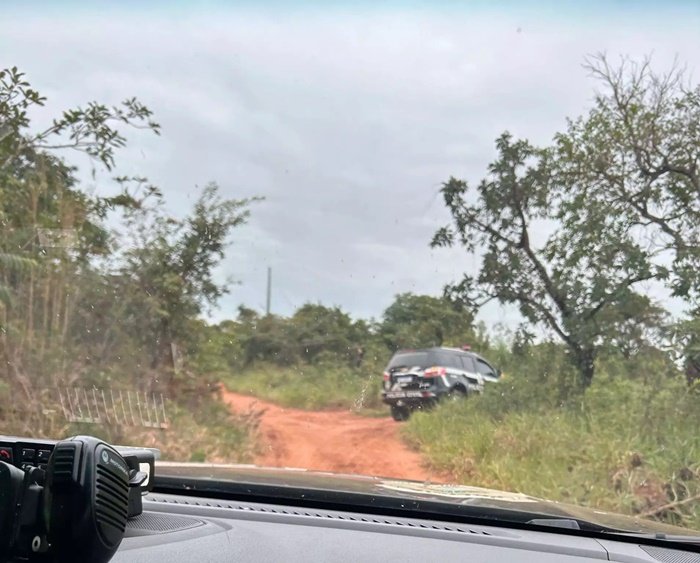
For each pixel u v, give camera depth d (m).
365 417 11.72
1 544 1.42
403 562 2.30
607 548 2.56
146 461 2.55
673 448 7.46
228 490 3.15
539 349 11.11
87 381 8.61
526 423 9.38
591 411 9.43
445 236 12.04
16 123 8.21
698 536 2.76
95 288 9.34
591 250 10.59
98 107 8.86
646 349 10.04
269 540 2.42
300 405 11.66
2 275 7.96
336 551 2.37
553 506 3.12
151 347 10.05
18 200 8.48
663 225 10.40
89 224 9.41
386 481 3.62
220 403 10.73
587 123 10.92
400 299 12.94
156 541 2.24
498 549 2.49
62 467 1.44
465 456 8.76
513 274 11.35
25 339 8.05
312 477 3.63
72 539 1.43
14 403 7.71
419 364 11.96
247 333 12.12
